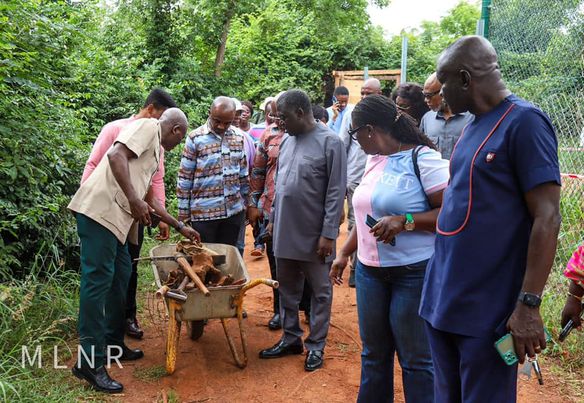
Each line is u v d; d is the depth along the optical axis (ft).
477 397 7.42
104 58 31.81
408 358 9.78
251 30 53.67
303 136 14.10
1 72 15.79
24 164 16.58
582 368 14.23
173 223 14.62
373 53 66.95
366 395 10.52
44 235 17.76
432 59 67.56
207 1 41.91
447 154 16.46
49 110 18.49
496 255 7.20
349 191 21.34
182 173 16.81
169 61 41.39
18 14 16.39
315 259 14.03
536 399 12.80
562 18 18.89
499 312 7.24
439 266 7.88
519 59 20.42
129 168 12.32
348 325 17.30
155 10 40.63
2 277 16.39
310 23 60.64
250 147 19.71
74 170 19.99
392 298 9.89
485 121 7.40
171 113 13.99
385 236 9.23
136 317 16.88
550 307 16.37
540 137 6.89
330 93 63.82
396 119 9.74
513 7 20.54
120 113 32.40
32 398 11.65
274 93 53.78
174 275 13.70
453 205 7.58
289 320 14.85
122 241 12.60
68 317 14.19
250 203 18.03
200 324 15.40
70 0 30.60
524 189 6.99
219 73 45.09
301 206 13.80
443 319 7.60
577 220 18.66
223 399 12.67
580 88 18.63
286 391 13.12
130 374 13.61
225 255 15.23
